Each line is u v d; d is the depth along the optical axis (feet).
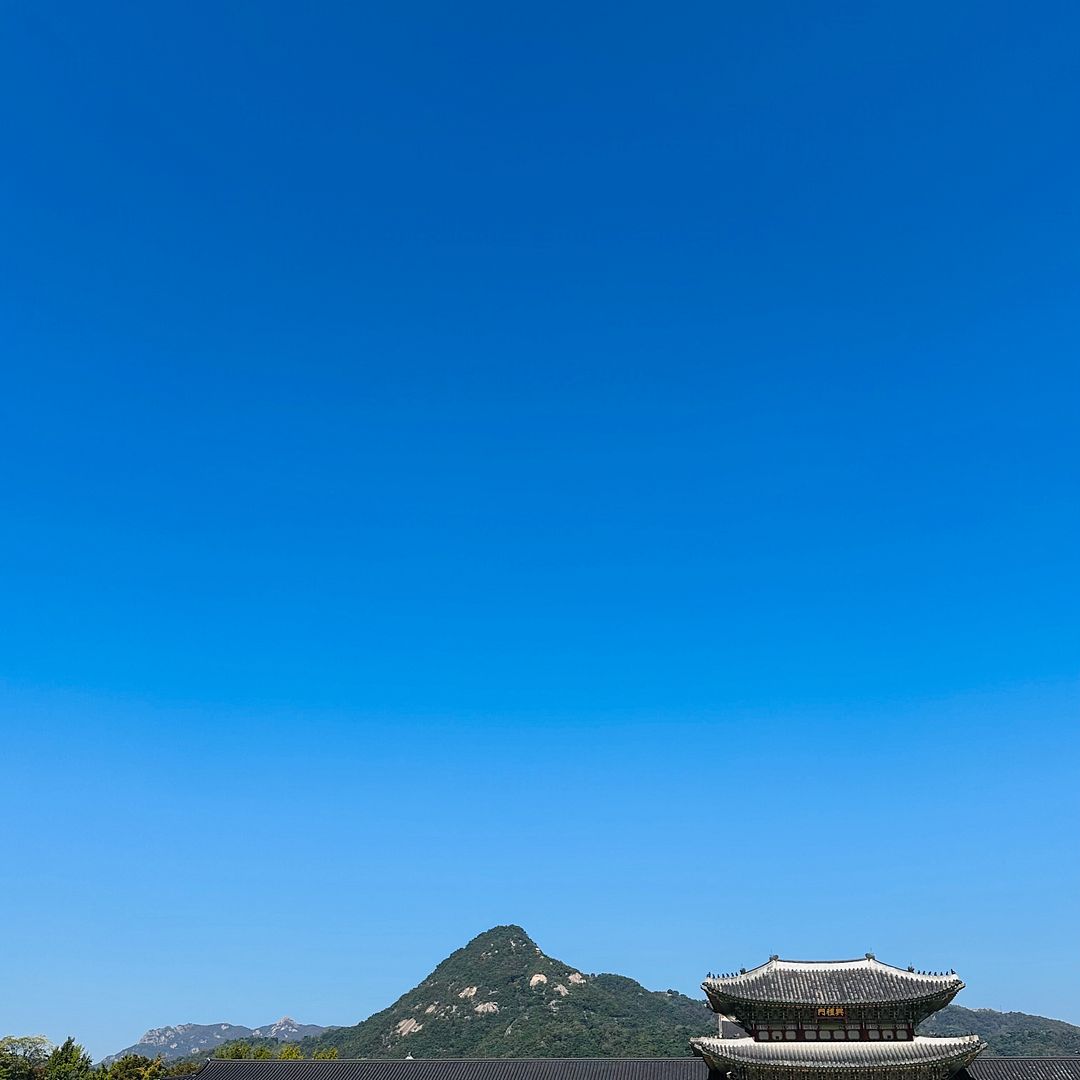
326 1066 322.75
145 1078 337.93
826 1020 255.09
